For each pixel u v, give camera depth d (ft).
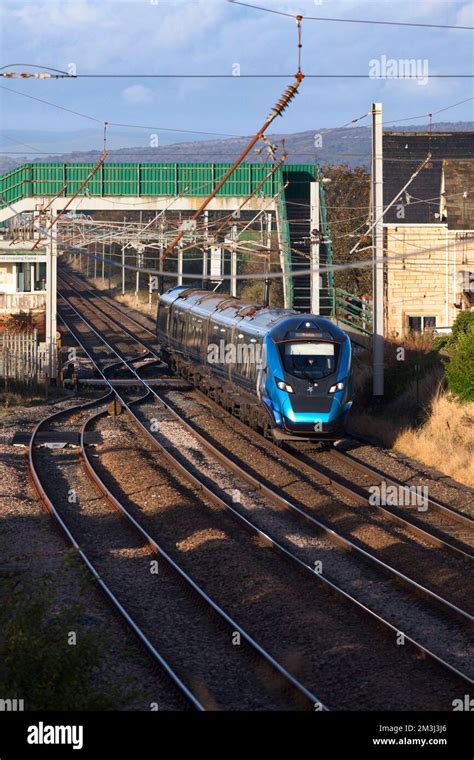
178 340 498.69
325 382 316.60
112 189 538.88
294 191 610.65
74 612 141.79
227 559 204.44
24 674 125.18
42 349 485.56
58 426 372.79
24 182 543.39
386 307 584.40
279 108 251.80
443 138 649.20
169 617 171.94
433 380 391.86
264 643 160.04
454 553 210.38
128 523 234.58
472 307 524.52
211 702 134.31
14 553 208.64
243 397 361.92
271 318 347.56
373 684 143.64
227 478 287.07
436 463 311.06
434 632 165.68
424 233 580.71
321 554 211.20
